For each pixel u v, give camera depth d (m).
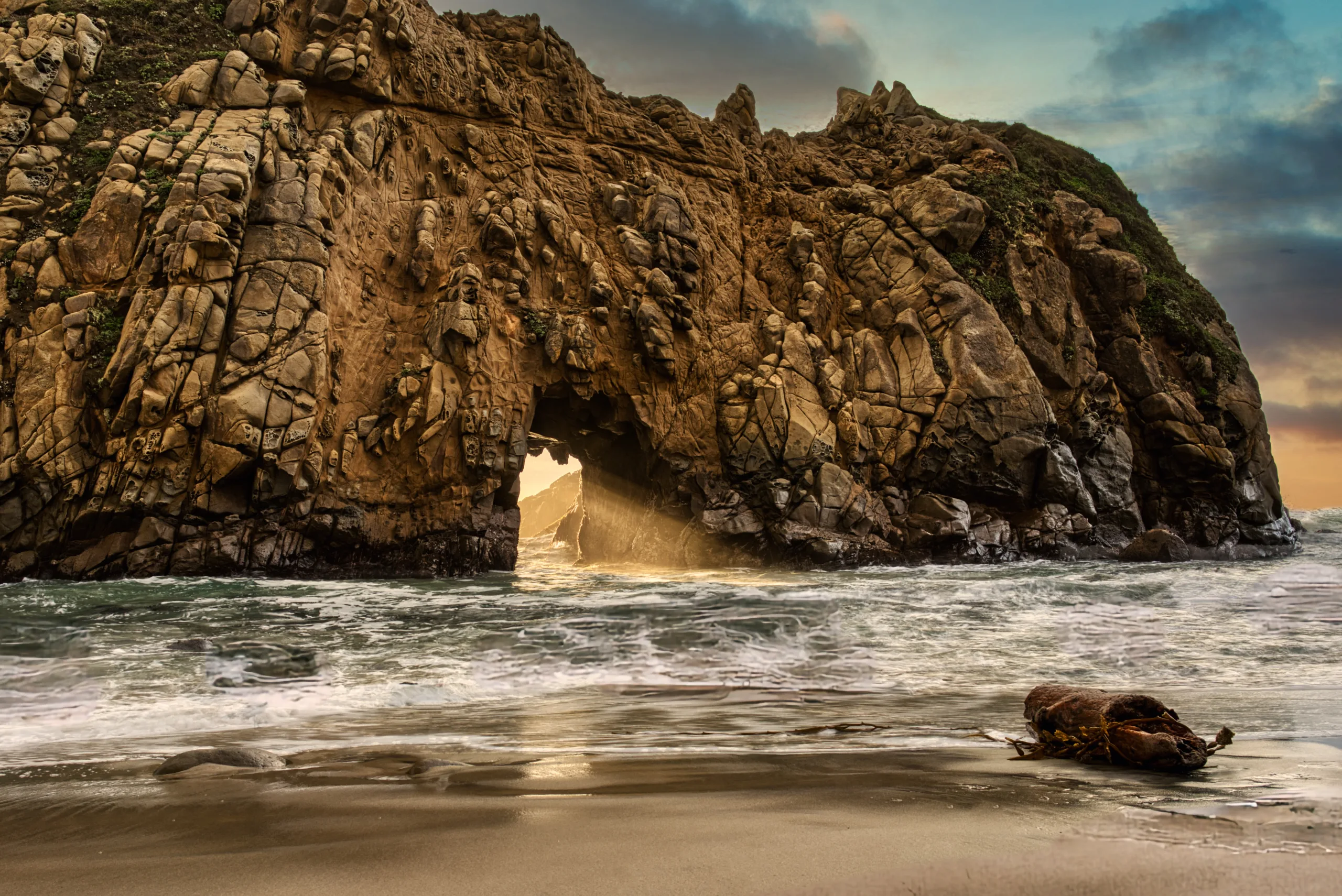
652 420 22.47
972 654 10.13
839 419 23.47
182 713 6.76
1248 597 13.33
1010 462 23.41
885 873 2.50
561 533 34.09
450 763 4.65
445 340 19.66
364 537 17.84
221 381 16.50
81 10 19.94
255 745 5.53
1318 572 15.71
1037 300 25.81
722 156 26.75
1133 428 26.45
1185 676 8.89
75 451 15.77
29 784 4.20
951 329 24.41
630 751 5.16
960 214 25.62
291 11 21.55
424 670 8.92
